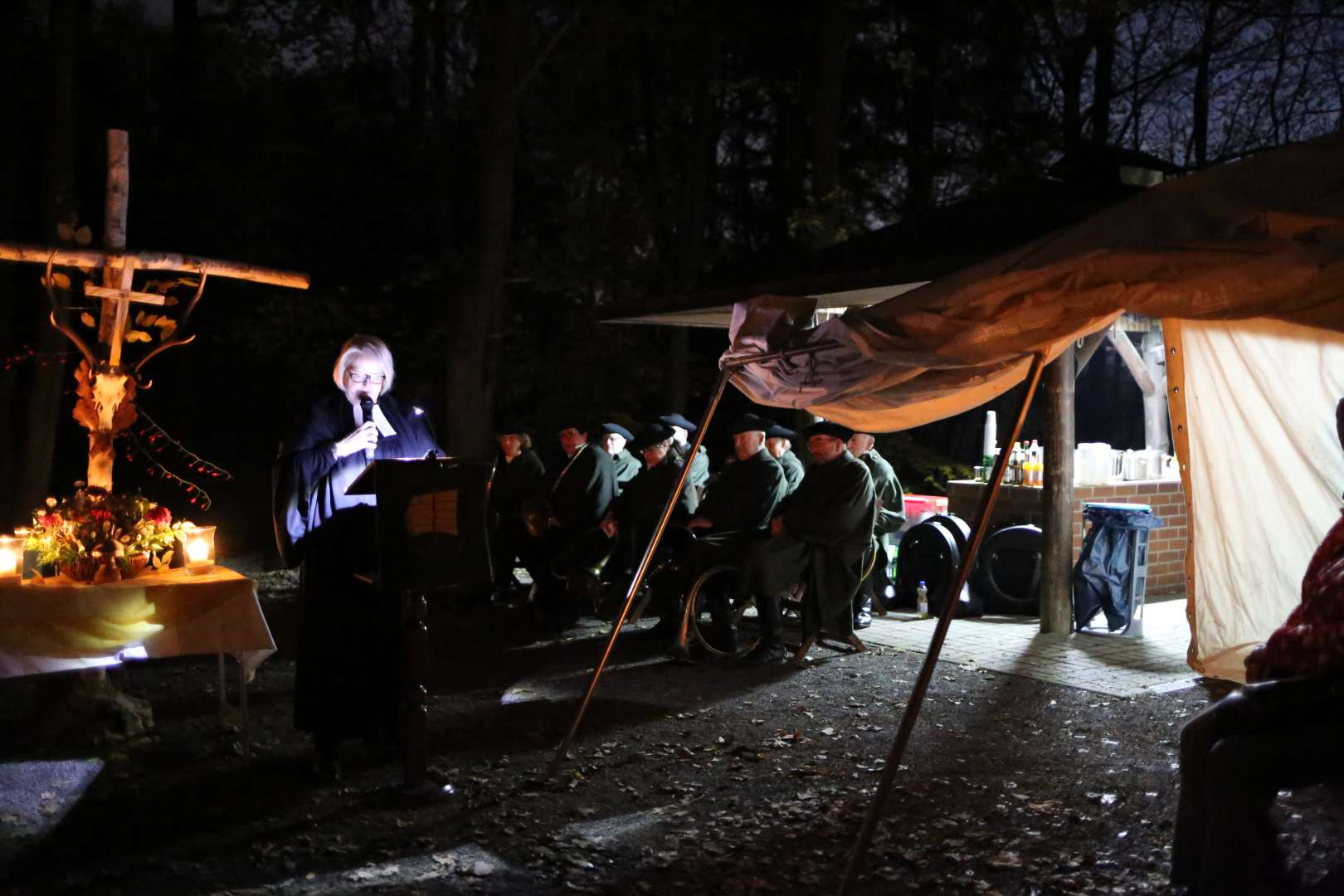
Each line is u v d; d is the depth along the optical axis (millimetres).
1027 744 6270
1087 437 20125
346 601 5594
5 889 4449
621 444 11156
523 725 6766
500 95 13156
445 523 5336
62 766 5922
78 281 12961
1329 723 3658
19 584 5602
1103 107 19703
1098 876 4480
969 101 18141
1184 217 4148
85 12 15086
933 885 4430
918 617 10109
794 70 16953
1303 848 4680
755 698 7398
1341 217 3811
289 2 16094
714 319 10109
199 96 15609
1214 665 5953
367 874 4594
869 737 6461
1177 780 5621
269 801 5430
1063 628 9312
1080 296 4285
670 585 8727
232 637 5855
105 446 6215
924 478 17125
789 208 17062
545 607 9891
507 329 16453
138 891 4438
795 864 4656
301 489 5566
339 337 15031
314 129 16688
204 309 16031
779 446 10141
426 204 16953
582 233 16578
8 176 12508
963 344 4578
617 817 5242
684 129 17297
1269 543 5789
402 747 5445
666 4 15516
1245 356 5672
